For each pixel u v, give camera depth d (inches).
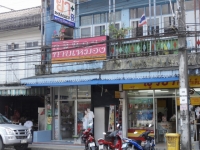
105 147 550.0
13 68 879.1
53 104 813.2
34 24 840.9
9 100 922.1
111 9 780.0
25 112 904.9
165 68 602.5
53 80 697.6
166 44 657.6
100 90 749.9
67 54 757.3
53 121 809.5
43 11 826.2
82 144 724.7
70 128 792.9
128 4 764.6
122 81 622.2
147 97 700.7
